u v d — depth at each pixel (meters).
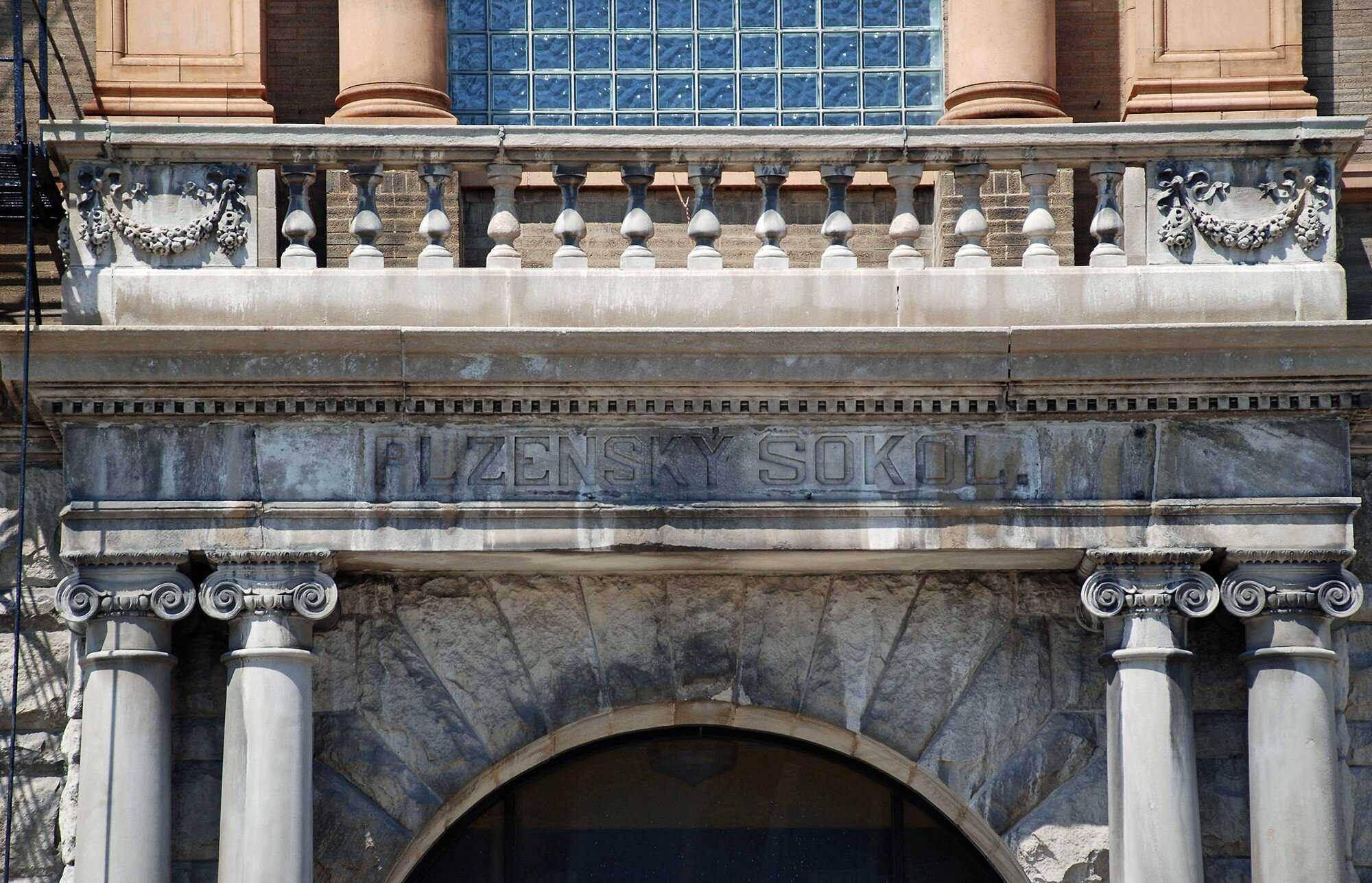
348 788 21.83
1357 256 24.11
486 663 22.19
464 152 21.44
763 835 23.33
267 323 21.00
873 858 23.27
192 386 20.67
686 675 22.25
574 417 20.97
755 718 22.77
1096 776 22.00
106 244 21.20
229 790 20.52
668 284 21.17
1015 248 23.77
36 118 23.92
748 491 20.95
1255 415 21.09
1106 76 25.11
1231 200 21.56
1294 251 21.52
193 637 21.64
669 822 23.33
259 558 20.67
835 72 25.67
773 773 23.45
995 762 22.09
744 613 22.39
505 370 20.66
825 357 20.75
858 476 21.00
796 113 25.58
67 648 22.34
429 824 21.94
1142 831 20.64
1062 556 21.38
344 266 23.38
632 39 25.64
